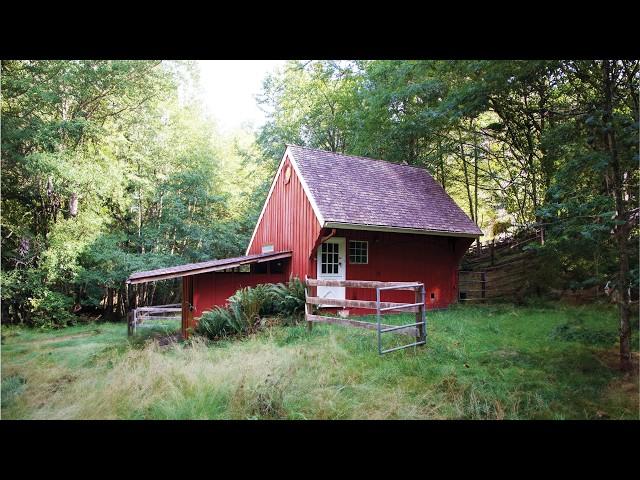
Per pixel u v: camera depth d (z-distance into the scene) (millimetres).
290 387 5105
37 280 14438
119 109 17531
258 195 23125
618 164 6035
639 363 5953
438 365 6117
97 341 11062
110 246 16188
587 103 7117
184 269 10648
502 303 13820
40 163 13164
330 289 11672
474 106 8922
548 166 10633
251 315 9641
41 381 5949
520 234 19016
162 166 19797
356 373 5695
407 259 13727
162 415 4473
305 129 24891
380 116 17266
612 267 7098
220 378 5344
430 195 15445
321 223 11211
